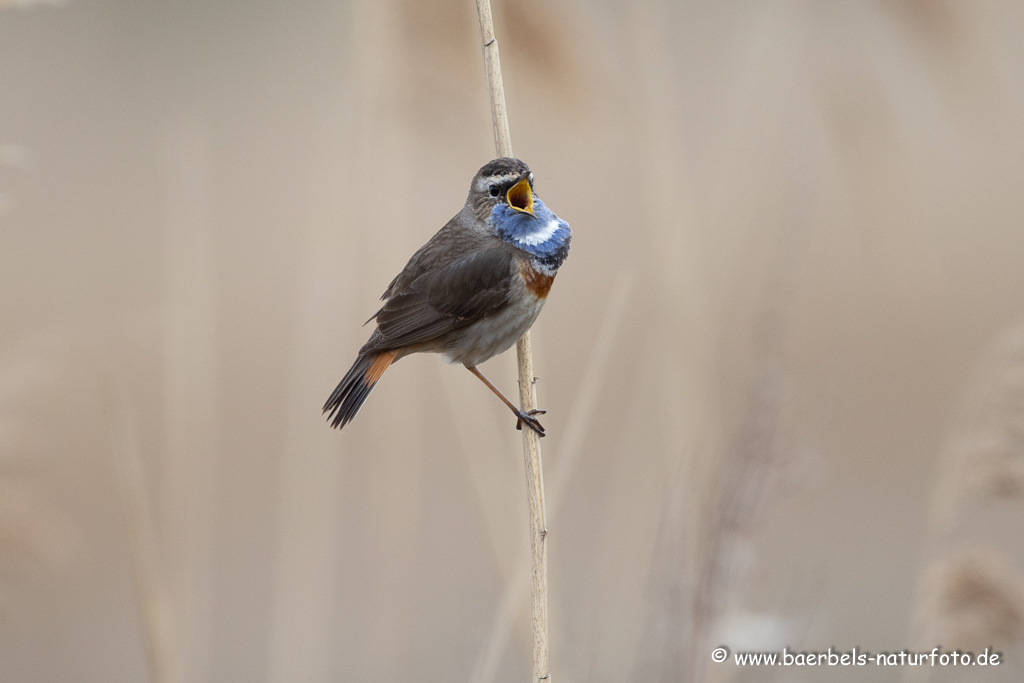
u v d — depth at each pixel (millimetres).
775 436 6883
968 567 8109
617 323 8648
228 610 15422
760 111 11547
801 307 19109
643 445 9492
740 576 6781
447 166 11969
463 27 10688
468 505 9422
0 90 19375
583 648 8258
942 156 19797
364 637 11305
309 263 11047
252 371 20172
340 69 12242
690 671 6734
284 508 10484
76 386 13922
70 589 14930
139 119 23766
